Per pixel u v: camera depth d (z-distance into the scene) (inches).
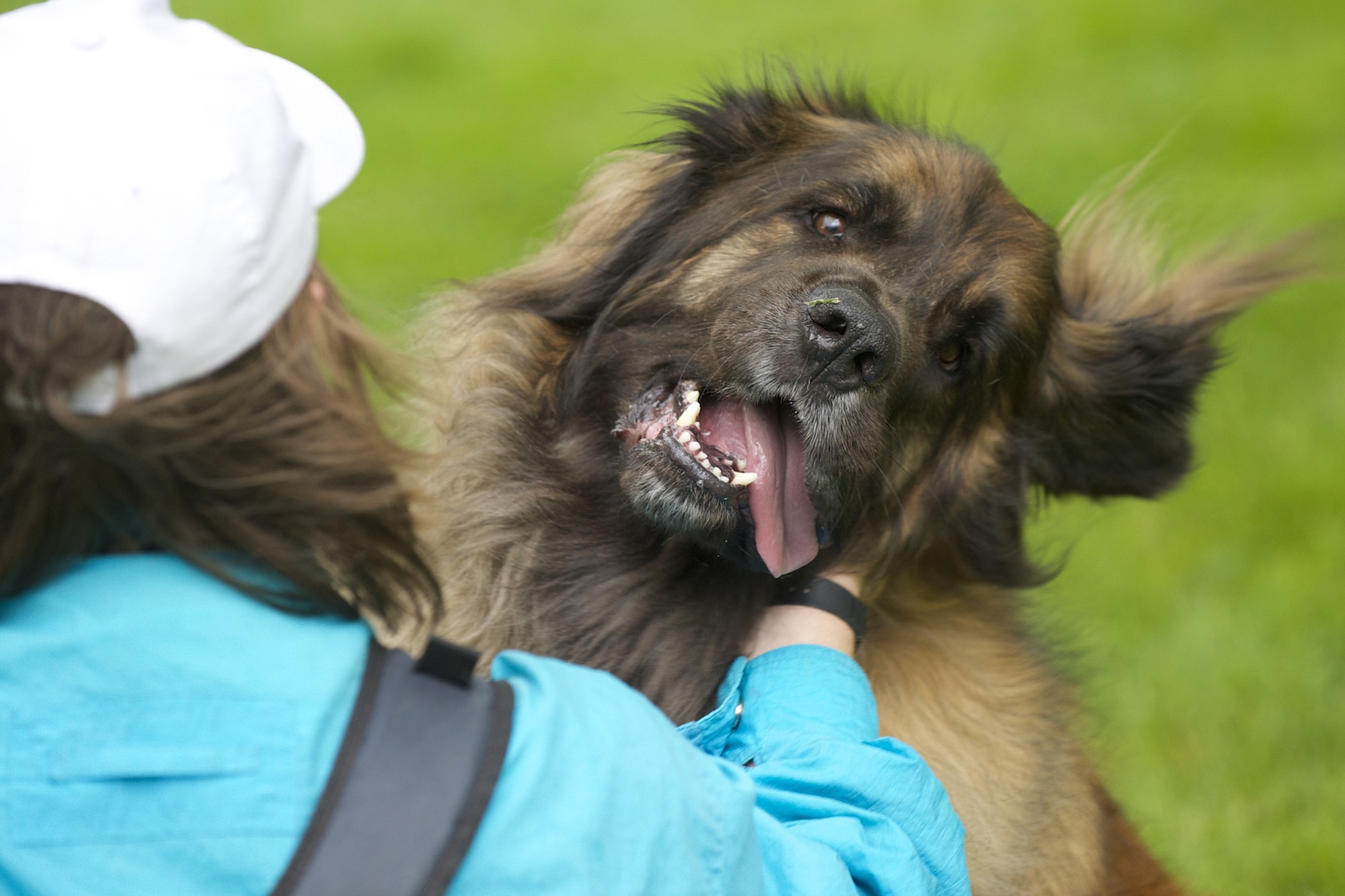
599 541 233.9
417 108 778.8
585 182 270.2
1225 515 426.3
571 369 244.5
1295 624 368.2
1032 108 780.0
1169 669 353.1
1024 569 261.3
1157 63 866.1
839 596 227.8
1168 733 335.6
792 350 220.7
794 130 254.4
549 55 861.2
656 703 228.7
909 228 239.5
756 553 223.5
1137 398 271.0
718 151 253.8
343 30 908.0
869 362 218.5
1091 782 259.4
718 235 245.6
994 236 243.3
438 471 233.1
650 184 259.4
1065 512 391.5
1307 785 314.8
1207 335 278.5
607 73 826.8
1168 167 692.7
